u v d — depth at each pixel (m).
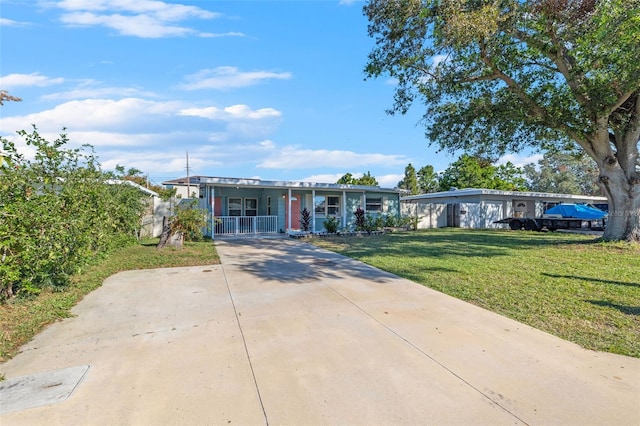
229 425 2.33
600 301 5.04
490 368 3.10
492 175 37.56
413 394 2.69
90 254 6.38
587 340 3.71
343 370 3.08
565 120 10.57
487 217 23.88
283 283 6.41
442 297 5.39
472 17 7.94
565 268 7.55
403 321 4.33
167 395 2.69
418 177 50.62
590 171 38.62
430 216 23.75
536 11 8.70
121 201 11.29
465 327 4.12
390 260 8.74
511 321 4.31
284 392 2.73
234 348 3.57
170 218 11.50
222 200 18.14
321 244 12.59
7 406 2.53
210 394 2.71
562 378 2.92
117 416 2.42
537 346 3.57
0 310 4.58
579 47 8.54
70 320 4.46
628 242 10.61
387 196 20.11
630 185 11.00
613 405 2.53
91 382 2.89
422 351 3.46
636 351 3.42
